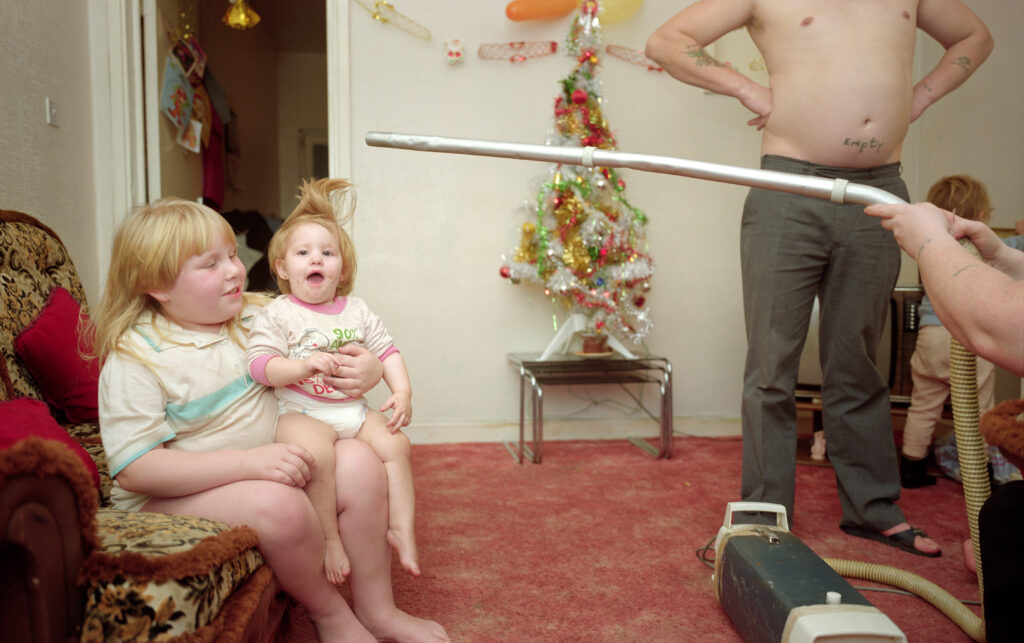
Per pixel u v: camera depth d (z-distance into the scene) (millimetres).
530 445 3008
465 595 1502
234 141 4824
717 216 3207
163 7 3201
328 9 2943
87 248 2732
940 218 889
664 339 3223
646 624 1377
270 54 6277
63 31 2545
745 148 3199
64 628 700
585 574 1622
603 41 3100
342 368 1213
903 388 2533
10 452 619
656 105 3137
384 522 1216
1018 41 2801
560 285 2809
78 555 724
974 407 1324
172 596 753
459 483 2408
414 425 3061
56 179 2465
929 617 1412
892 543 1824
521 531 1914
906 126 1744
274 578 1047
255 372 1150
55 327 1636
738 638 1321
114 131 2857
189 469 1024
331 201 1412
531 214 3094
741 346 3254
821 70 1703
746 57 3137
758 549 1298
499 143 1191
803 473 2555
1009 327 720
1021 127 2777
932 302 844
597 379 2793
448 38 3016
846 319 1818
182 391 1082
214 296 1099
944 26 1886
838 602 1072
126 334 1086
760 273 1837
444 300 3082
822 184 1044
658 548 1789
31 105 2279
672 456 2812
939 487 2414
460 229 3072
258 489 1015
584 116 2885
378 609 1222
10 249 1664
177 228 1066
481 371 3115
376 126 3000
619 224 2887
